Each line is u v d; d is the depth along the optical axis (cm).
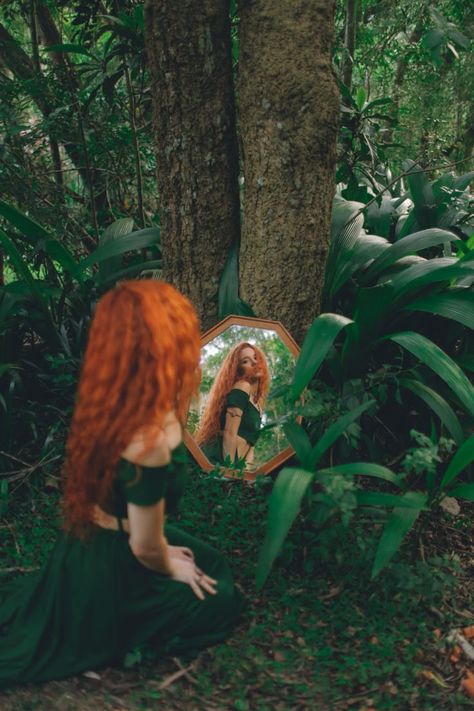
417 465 245
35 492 299
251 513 278
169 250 334
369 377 304
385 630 229
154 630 207
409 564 262
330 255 358
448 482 253
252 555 262
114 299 174
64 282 408
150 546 185
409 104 620
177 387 179
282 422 264
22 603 207
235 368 297
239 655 214
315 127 300
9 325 339
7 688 197
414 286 307
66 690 198
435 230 354
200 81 307
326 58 299
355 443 273
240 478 293
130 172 486
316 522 240
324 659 215
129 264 446
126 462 175
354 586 246
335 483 220
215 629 217
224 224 328
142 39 393
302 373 262
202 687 200
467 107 686
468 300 304
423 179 411
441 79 608
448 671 217
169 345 172
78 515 190
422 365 327
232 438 296
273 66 294
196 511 279
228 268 329
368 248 358
